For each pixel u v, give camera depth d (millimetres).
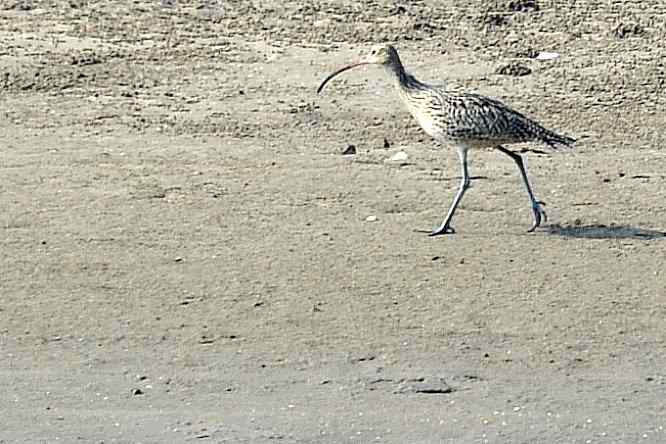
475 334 14453
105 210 17875
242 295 15312
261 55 25656
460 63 25672
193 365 13680
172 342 14195
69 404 12773
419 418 12570
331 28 27297
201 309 14961
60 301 15117
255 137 21484
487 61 25844
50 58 24844
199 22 27453
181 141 21109
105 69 24484
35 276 15742
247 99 23359
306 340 14258
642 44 27062
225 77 24406
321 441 12070
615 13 28969
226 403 12852
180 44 26078
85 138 21094
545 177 19812
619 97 24062
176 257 16328
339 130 21953
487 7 28953
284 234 17156
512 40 27125
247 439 12070
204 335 14359
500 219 17906
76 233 17047
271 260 16266
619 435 12297
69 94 23188
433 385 13281
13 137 21016
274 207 18156
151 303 15086
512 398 13047
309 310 14969
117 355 13875
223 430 12250
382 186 19172
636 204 18688
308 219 17719
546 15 28750
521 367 13750
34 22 26828
